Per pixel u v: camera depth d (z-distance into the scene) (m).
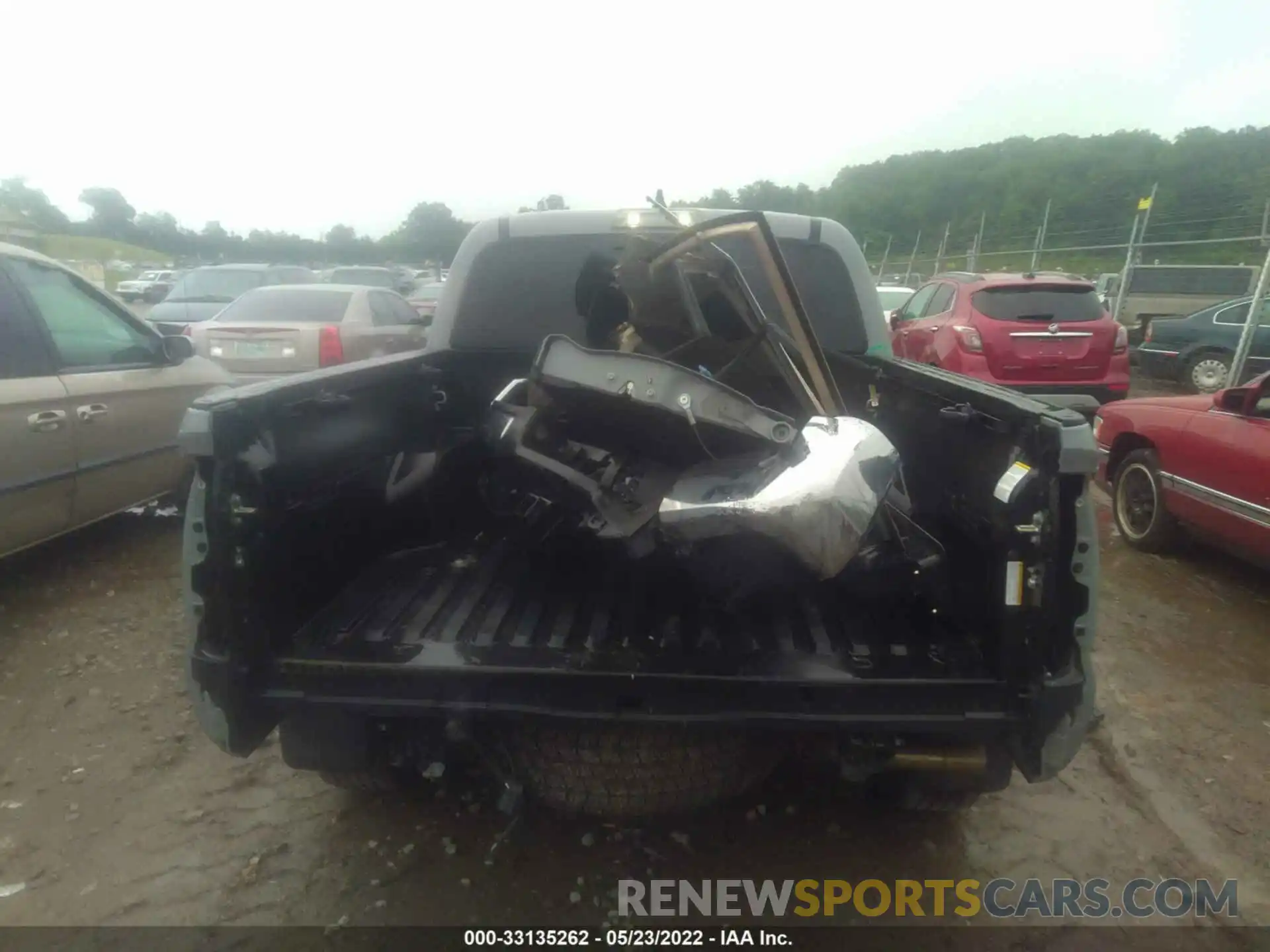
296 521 2.73
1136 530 6.50
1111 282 20.52
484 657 2.59
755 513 2.44
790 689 2.45
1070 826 3.39
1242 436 5.43
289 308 9.72
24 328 4.92
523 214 4.32
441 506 3.89
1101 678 4.55
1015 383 11.01
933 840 3.28
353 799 3.46
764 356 3.27
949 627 2.84
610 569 3.06
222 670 2.42
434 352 4.04
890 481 2.66
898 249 35.41
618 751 2.70
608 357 2.71
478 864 3.12
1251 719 4.17
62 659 4.53
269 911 2.88
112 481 5.47
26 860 3.10
